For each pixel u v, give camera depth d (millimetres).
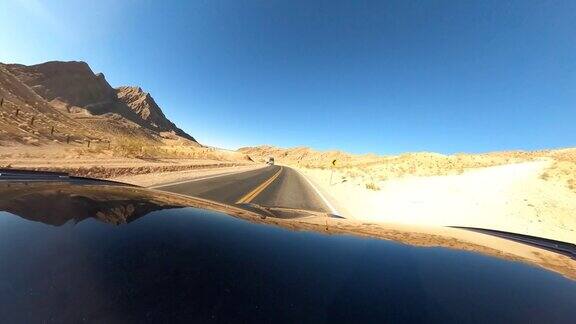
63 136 48594
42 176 2404
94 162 21156
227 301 838
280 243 1491
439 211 18406
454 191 26078
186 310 760
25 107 66812
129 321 671
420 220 15508
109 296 739
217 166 42406
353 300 968
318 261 1310
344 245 1647
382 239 1904
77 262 856
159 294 798
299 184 30141
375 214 15984
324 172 62000
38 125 48719
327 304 920
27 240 967
